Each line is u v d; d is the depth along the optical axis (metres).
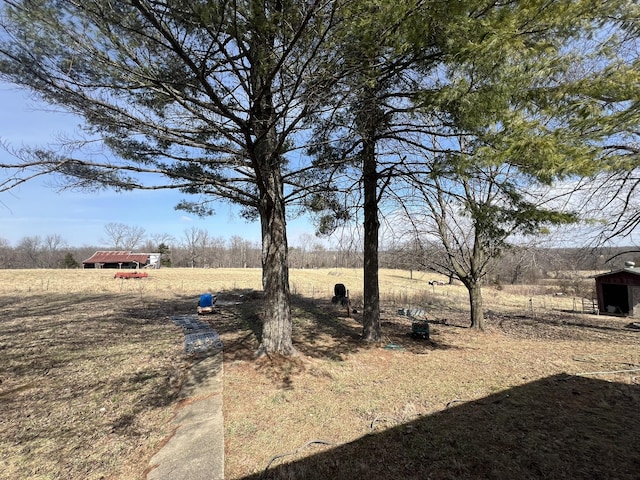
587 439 3.79
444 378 5.89
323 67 3.95
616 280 15.48
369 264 8.50
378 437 3.93
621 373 6.19
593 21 3.52
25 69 3.82
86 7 3.06
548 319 13.66
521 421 4.27
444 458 3.48
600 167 3.48
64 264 58.34
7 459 3.49
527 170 4.03
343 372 6.07
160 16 2.90
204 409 4.62
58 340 8.67
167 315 12.77
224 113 3.97
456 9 3.43
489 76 3.58
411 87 5.65
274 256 6.77
